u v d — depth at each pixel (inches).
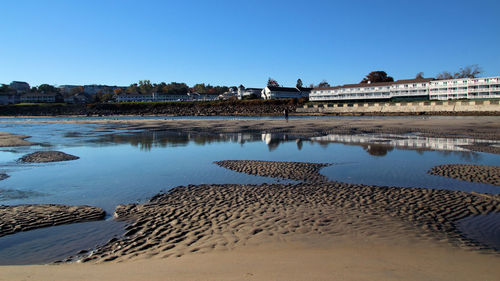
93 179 526.9
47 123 2691.9
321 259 203.9
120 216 338.0
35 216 340.2
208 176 541.3
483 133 1212.5
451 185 462.3
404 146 877.2
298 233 271.3
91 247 263.3
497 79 3826.3
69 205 386.9
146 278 169.3
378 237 260.2
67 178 535.5
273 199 387.2
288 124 1962.4
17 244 271.4
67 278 172.1
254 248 236.7
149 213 342.6
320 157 719.1
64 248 262.1
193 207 358.9
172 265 198.4
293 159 697.6
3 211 357.4
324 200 381.1
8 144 1042.1
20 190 461.4
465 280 160.2
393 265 188.5
